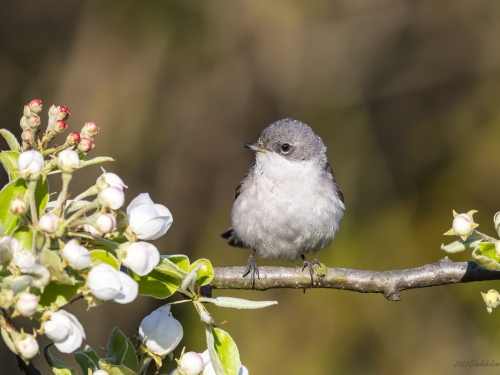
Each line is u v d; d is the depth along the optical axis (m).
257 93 15.22
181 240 14.62
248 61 15.24
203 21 15.09
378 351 12.45
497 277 6.23
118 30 14.77
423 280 6.42
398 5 15.48
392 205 14.17
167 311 4.30
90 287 3.49
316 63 15.30
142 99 14.62
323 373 12.23
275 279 6.86
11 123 14.42
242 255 13.98
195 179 14.88
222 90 15.16
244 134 15.14
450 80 15.11
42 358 11.79
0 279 3.51
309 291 12.86
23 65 14.73
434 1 15.38
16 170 3.64
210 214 14.73
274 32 15.27
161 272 4.27
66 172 3.71
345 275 6.68
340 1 15.49
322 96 15.16
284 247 8.66
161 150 14.75
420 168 14.52
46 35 14.92
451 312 12.60
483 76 14.95
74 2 14.98
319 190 8.48
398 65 15.32
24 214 3.68
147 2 14.89
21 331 3.52
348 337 12.52
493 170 13.87
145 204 3.91
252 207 8.51
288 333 12.55
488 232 13.45
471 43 15.21
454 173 14.16
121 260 3.71
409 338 12.48
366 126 14.96
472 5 15.27
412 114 15.04
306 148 8.60
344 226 13.80
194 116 15.01
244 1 15.19
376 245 13.58
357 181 14.45
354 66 15.32
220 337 4.30
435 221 13.77
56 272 3.49
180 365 4.11
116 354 4.41
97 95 14.41
